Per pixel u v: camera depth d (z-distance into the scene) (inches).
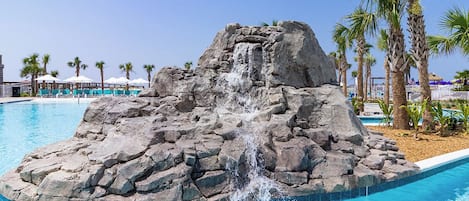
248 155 286.8
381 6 558.9
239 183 276.5
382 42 939.3
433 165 350.9
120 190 243.8
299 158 291.6
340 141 339.9
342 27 855.7
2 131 719.1
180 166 261.0
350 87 2240.4
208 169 271.3
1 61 2187.5
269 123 320.2
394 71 604.4
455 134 540.1
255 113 352.5
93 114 346.3
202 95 372.8
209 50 441.7
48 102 1504.7
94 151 276.1
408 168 331.6
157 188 248.2
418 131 567.2
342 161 301.7
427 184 326.6
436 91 1625.2
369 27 585.9
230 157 277.0
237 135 300.0
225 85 385.1
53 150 304.7
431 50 692.1
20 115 1037.8
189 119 330.6
